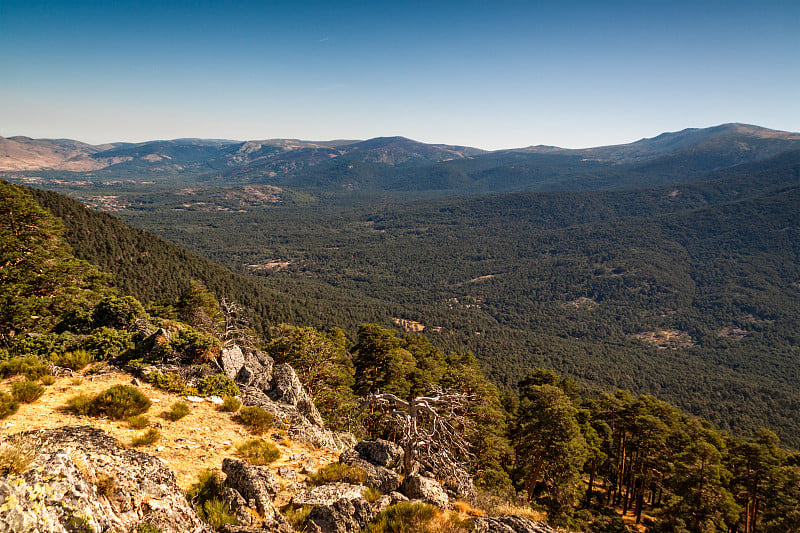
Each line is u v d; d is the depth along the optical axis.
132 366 18.05
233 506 8.62
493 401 35.22
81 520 4.87
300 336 33.22
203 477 9.83
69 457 5.71
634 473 39.78
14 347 18.38
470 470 28.28
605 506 39.56
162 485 7.12
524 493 29.08
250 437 14.59
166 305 49.84
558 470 29.84
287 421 17.59
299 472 12.99
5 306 24.88
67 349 18.78
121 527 5.55
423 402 13.06
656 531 33.22
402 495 11.88
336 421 28.58
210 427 14.34
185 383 17.81
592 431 40.22
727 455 41.00
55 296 29.67
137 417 12.65
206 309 48.12
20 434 7.49
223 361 20.95
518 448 34.47
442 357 62.44
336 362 36.56
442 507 11.93
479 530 9.53
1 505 4.27
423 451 14.20
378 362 37.00
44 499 4.72
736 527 36.31
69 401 12.91
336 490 11.31
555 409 29.56
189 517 7.00
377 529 9.36
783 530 30.83
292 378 23.14
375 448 16.08
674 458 36.88
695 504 32.25
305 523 9.23
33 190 100.69
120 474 6.57
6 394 12.17
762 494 33.88
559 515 29.05
